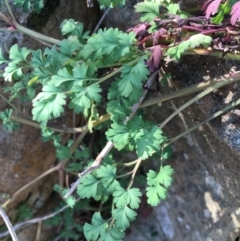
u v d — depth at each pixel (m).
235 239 0.21
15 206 0.24
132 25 0.19
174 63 0.17
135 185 0.26
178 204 0.25
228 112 0.16
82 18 0.21
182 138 0.21
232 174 0.19
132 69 0.14
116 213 0.16
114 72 0.15
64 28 0.17
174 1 0.17
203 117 0.17
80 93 0.14
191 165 0.22
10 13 0.16
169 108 0.19
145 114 0.19
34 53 0.15
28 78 0.18
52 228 0.26
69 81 0.15
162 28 0.14
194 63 0.17
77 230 0.26
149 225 0.28
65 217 0.25
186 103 0.16
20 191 0.22
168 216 0.26
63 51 0.15
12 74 0.16
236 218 0.21
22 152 0.22
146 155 0.15
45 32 0.20
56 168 0.22
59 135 0.19
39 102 0.15
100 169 0.16
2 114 0.18
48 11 0.19
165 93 0.18
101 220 0.16
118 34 0.14
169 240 0.27
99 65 0.15
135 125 0.16
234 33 0.14
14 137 0.21
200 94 0.16
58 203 0.26
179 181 0.24
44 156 0.23
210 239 0.23
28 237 0.25
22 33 0.19
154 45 0.14
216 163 0.19
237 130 0.16
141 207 0.27
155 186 0.16
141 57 0.14
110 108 0.15
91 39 0.14
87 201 0.25
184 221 0.25
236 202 0.20
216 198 0.22
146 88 0.16
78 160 0.24
